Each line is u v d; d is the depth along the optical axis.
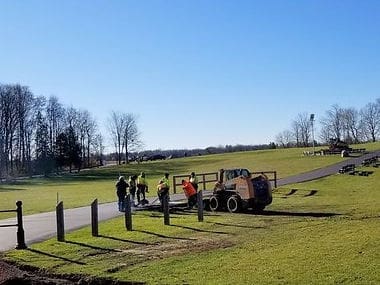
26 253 17.05
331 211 27.67
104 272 14.11
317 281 11.80
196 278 12.80
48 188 67.19
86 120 143.25
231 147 151.25
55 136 123.31
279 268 13.27
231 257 15.16
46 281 13.75
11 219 28.12
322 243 16.42
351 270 12.53
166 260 15.25
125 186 31.55
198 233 20.86
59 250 17.47
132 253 16.78
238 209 29.50
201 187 50.22
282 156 93.44
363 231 18.27
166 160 127.75
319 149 105.19
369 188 39.75
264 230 21.02
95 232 20.73
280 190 42.09
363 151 86.94
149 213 29.55
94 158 139.62
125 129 143.38
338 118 143.00
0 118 113.06
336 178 49.91
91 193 52.47
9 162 113.50
